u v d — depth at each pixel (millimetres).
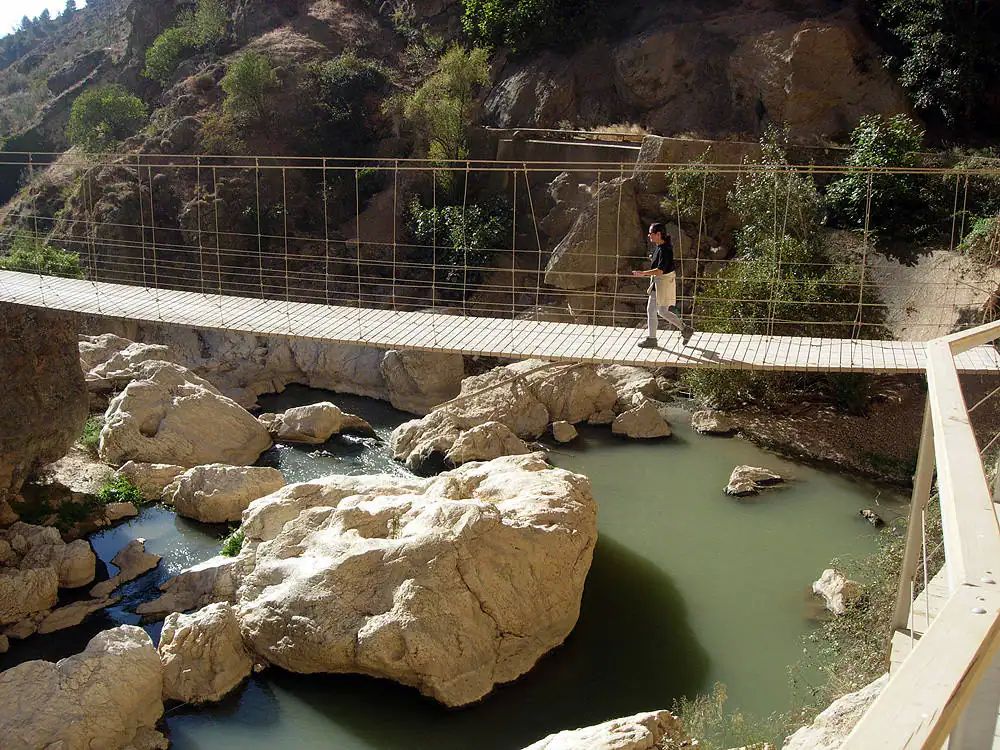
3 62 95188
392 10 49219
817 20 33625
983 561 3516
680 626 16984
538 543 16438
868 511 20797
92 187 40500
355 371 31906
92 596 18344
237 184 39969
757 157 29609
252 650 15930
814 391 26656
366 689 15227
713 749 12672
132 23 55500
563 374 27406
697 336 18281
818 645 15836
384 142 41625
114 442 24156
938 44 31031
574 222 32969
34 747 12930
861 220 28094
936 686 2770
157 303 20859
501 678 15375
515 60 42031
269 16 48875
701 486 22844
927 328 24812
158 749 13844
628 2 40469
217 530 21281
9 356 20516
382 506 17703
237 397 30641
